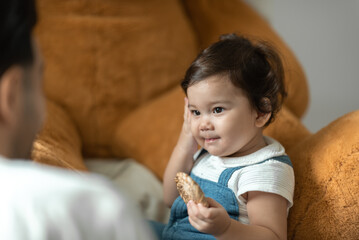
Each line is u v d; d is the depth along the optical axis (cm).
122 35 153
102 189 40
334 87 198
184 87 96
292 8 192
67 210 37
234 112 90
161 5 162
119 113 155
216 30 167
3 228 35
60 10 151
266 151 93
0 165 40
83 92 152
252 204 87
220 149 92
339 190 87
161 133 139
